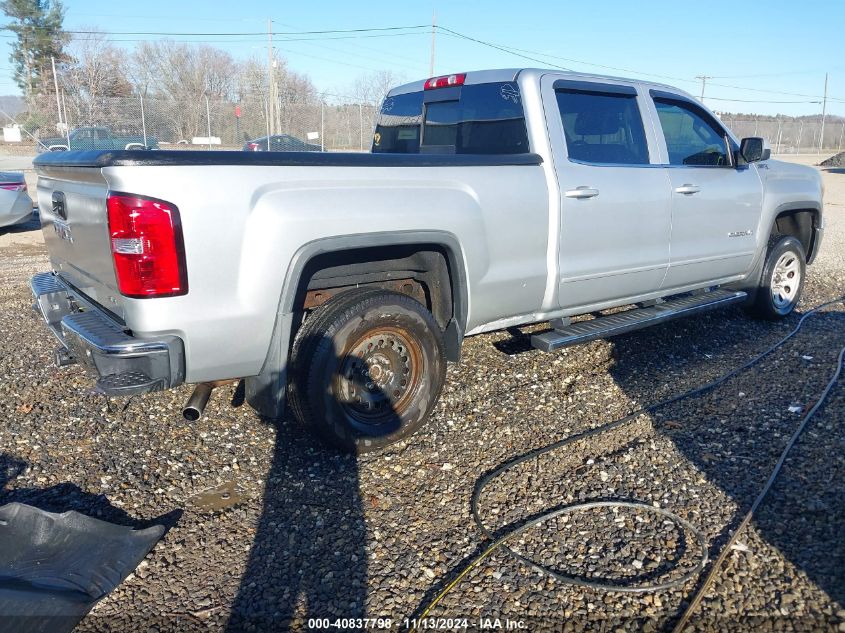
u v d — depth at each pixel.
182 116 26.45
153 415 4.46
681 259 5.43
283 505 3.48
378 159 3.66
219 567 3.00
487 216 4.10
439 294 4.19
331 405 3.68
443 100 5.27
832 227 13.91
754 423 4.32
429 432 4.26
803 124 50.28
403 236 3.72
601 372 5.29
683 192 5.29
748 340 6.17
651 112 5.21
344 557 3.06
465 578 2.90
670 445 4.04
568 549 3.08
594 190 4.63
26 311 6.91
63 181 3.75
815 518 3.25
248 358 3.40
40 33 46.09
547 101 4.56
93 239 3.38
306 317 3.86
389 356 3.93
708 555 3.01
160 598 2.81
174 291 3.11
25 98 46.66
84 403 4.61
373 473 3.78
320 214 3.41
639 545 3.10
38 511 3.20
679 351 5.82
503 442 4.13
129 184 3.00
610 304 5.15
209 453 4.00
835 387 4.91
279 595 2.83
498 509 3.42
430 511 3.42
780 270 6.69
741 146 5.79
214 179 3.15
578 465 3.84
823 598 2.73
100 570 2.91
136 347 3.08
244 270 3.26
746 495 3.48
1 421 4.32
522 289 4.41
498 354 5.61
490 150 4.84
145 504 3.48
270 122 28.45
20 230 12.50
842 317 7.08
